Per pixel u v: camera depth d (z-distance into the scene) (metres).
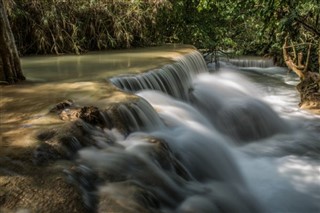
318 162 7.49
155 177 4.22
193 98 9.38
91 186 3.79
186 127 6.47
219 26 16.73
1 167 3.72
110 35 13.47
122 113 5.34
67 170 3.79
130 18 13.86
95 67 9.02
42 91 6.47
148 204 3.75
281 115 10.38
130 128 5.31
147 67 8.76
